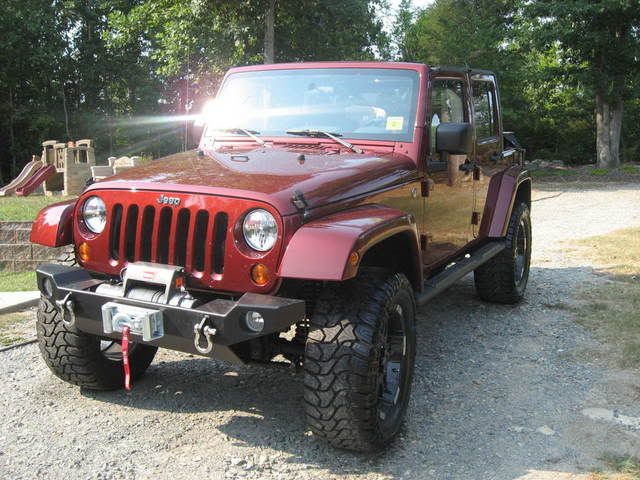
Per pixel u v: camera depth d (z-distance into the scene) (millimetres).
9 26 28625
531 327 5465
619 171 22828
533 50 24016
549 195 16891
